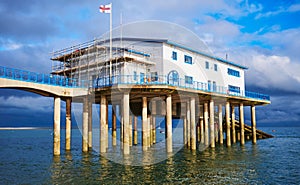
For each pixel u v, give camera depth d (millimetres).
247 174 22656
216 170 23828
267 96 48031
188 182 20047
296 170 24359
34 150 42281
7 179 21781
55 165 26281
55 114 30547
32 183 20469
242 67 50062
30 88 27578
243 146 42125
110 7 34688
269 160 29297
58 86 29953
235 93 47594
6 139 76688
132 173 22672
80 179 21078
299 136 79875
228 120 40750
